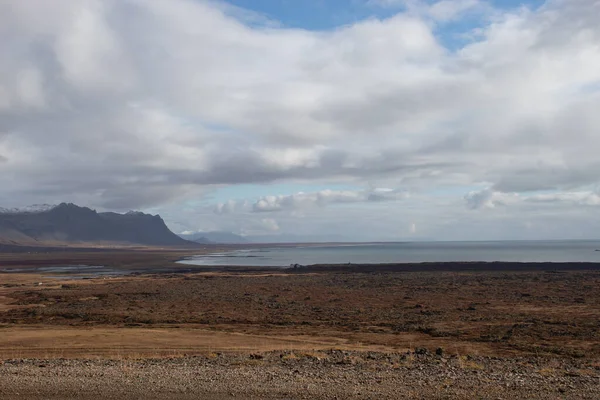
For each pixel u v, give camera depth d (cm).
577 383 1088
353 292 5794
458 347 2475
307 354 1880
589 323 3216
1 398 1009
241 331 3039
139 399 966
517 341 2631
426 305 4434
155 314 4022
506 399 939
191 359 1655
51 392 1041
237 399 952
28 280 8544
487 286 6109
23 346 2455
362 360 1614
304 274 9281
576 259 15312
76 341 2589
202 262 16075
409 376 1187
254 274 9631
